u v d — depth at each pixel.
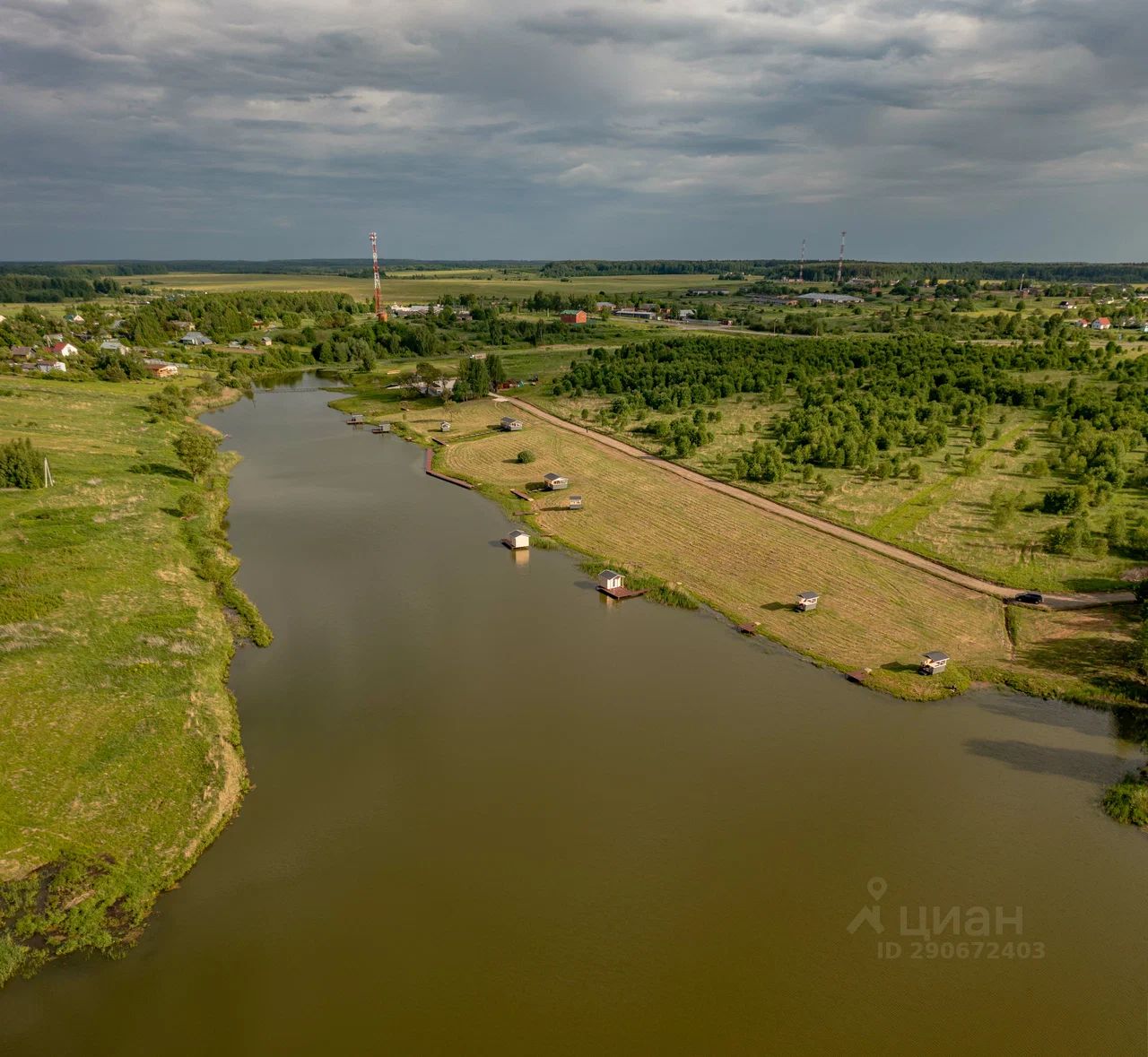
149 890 44.47
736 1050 35.84
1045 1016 37.69
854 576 85.44
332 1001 38.16
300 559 94.00
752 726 60.38
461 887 45.12
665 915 43.31
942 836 49.12
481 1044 35.94
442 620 78.38
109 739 55.66
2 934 41.22
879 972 40.00
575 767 55.62
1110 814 50.84
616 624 77.62
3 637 66.50
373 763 56.22
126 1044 35.97
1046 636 71.81
